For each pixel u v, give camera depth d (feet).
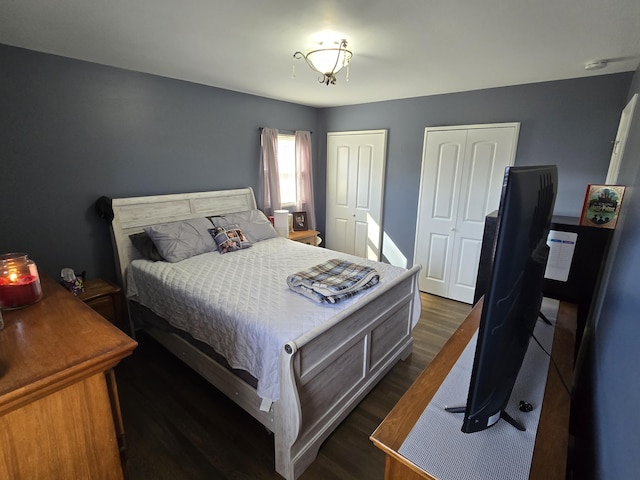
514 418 3.26
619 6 5.08
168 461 5.73
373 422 6.72
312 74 9.59
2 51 7.23
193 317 7.04
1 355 2.91
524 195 2.37
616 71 8.84
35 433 2.68
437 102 12.26
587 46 6.90
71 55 7.97
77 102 8.44
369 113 14.16
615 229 5.42
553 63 8.14
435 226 13.03
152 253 9.16
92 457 3.07
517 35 6.37
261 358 5.53
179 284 7.57
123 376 7.91
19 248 8.00
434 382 3.75
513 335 2.80
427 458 2.80
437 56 7.72
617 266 4.04
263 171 13.39
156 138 10.12
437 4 5.17
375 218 14.78
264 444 6.10
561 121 10.00
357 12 5.49
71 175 8.59
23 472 2.67
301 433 5.46
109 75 8.90
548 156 10.38
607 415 2.77
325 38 6.68
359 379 7.00
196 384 7.65
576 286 5.95
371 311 6.93
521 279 2.66
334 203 16.12
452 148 12.10
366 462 5.82
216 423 6.55
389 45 7.00
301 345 4.92
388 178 14.17
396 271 8.49
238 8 5.40
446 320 11.23
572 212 10.19
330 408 6.19
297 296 6.88
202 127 11.25
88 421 2.98
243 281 7.72
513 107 10.73
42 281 4.59
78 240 8.93
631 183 5.07
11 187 7.72
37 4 5.31
